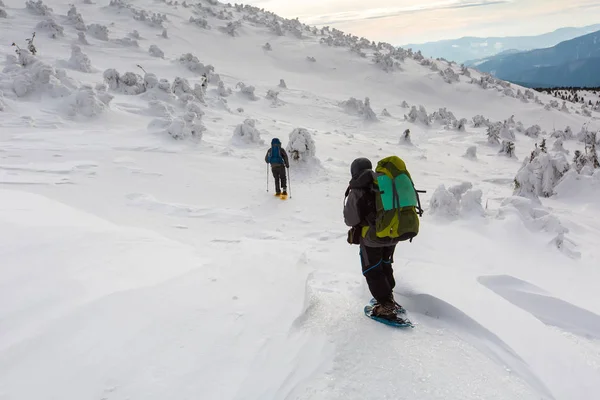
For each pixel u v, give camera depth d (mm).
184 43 47438
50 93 15531
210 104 23688
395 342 3055
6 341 2240
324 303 3760
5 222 3805
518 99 49344
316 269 4902
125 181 9508
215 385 2297
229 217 8219
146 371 2287
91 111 14914
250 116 23266
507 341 3020
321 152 16828
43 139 11867
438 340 3121
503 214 8477
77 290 2873
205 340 2691
